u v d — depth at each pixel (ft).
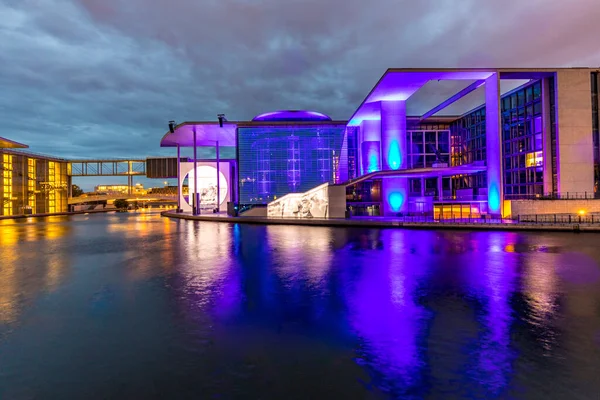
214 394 14.35
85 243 73.05
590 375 15.58
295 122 162.20
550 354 17.71
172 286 33.04
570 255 48.44
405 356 17.63
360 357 17.60
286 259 47.57
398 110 125.29
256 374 15.98
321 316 23.89
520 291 29.76
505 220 98.37
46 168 280.72
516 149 125.29
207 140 201.98
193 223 136.26
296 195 133.59
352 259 46.78
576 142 106.93
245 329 21.63
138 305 27.04
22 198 245.86
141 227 121.39
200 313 24.86
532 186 116.57
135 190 494.18
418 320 22.86
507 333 20.51
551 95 110.42
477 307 25.48
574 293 28.99
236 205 166.40
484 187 141.18
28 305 27.40
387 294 29.22
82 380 15.67
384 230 89.45
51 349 19.07
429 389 14.55
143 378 15.79
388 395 14.10
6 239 83.76
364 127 153.28
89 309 26.23
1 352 18.78
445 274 36.86
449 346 18.76
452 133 165.58
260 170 162.91
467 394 14.16
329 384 15.01
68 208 313.94
